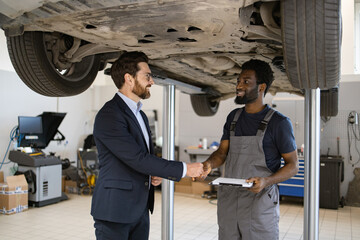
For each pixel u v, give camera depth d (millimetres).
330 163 5938
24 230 4324
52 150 7211
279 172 1789
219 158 2094
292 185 6055
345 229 4703
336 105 3670
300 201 6461
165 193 3188
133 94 1753
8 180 5137
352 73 6277
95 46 2080
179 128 7652
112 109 1648
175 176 1616
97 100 8438
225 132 2133
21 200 5250
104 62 2549
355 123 6266
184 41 1911
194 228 4586
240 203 1909
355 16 6730
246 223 1879
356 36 6727
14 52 1958
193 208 5777
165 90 3355
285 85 3467
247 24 1545
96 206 1652
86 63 2391
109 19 1585
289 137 1852
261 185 1679
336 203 5914
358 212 5738
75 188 6844
